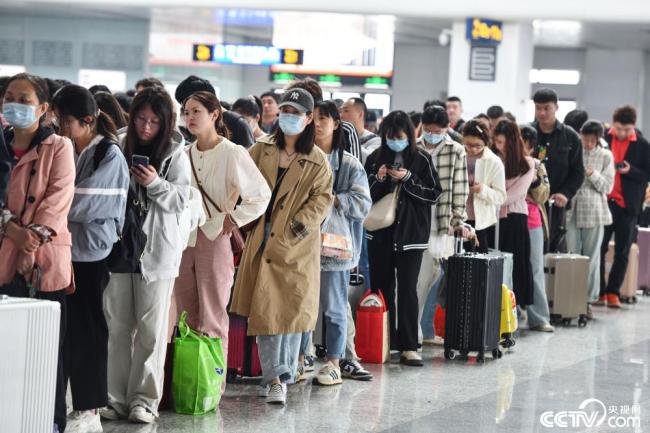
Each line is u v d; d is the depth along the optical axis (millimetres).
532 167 13094
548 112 14188
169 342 8383
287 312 8547
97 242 7180
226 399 8852
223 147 8414
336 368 9711
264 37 31062
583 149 15453
